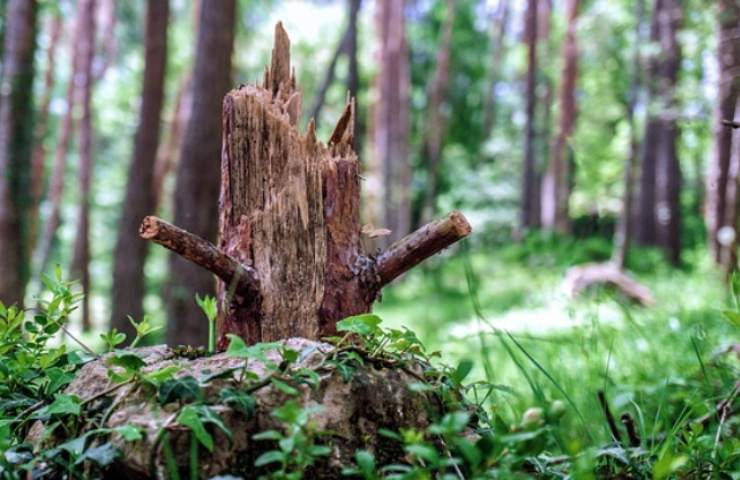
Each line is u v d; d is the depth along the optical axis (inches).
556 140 992.2
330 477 79.6
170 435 75.7
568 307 170.9
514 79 1528.1
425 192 1433.3
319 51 1338.6
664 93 627.5
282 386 77.2
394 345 91.9
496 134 1418.6
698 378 141.8
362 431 83.6
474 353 219.3
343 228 104.8
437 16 1556.3
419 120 1556.3
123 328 498.6
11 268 437.4
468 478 78.0
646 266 745.6
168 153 973.8
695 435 95.7
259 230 101.8
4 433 82.2
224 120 105.6
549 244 455.2
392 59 1146.0
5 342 98.4
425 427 86.7
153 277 901.2
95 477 78.6
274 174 103.1
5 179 440.5
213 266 95.2
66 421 84.0
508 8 1352.1
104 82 1259.8
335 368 85.3
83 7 918.4
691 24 546.0
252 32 1084.5
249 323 100.7
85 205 879.7
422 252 101.5
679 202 909.2
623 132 1017.5
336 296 101.9
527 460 86.9
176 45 1081.4
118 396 81.9
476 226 1224.8
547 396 148.9
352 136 109.3
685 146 913.5
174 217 350.0
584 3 1013.8
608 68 900.6
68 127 1024.2
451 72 1531.7
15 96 447.2
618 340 180.2
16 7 452.1
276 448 79.1
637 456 91.0
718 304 272.7
